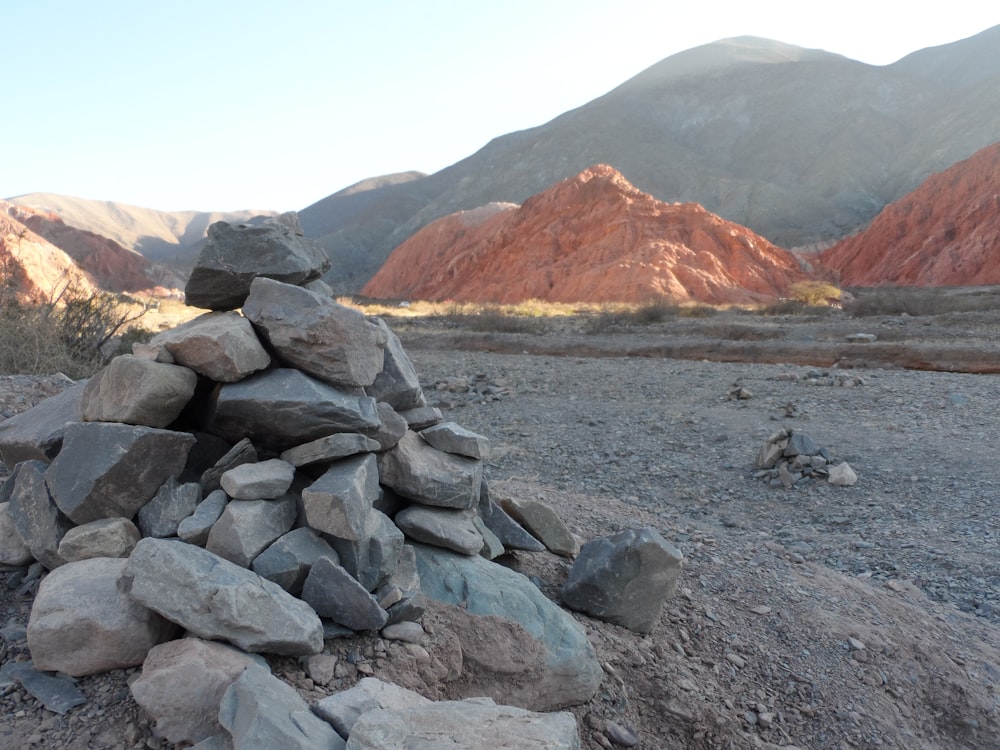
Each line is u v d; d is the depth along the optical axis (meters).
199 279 4.07
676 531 6.18
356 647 3.44
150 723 2.93
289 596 3.28
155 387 3.55
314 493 3.45
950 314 25.41
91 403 3.70
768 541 6.70
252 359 3.75
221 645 3.04
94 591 3.20
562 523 5.09
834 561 6.47
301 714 2.73
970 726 4.49
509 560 4.77
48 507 3.67
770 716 4.15
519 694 3.64
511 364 16.80
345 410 3.72
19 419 4.27
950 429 10.06
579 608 4.40
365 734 2.58
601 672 3.88
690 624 4.68
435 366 16.70
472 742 2.59
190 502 3.62
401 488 4.08
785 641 4.75
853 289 53.06
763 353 18.38
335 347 3.81
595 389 13.62
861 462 8.83
